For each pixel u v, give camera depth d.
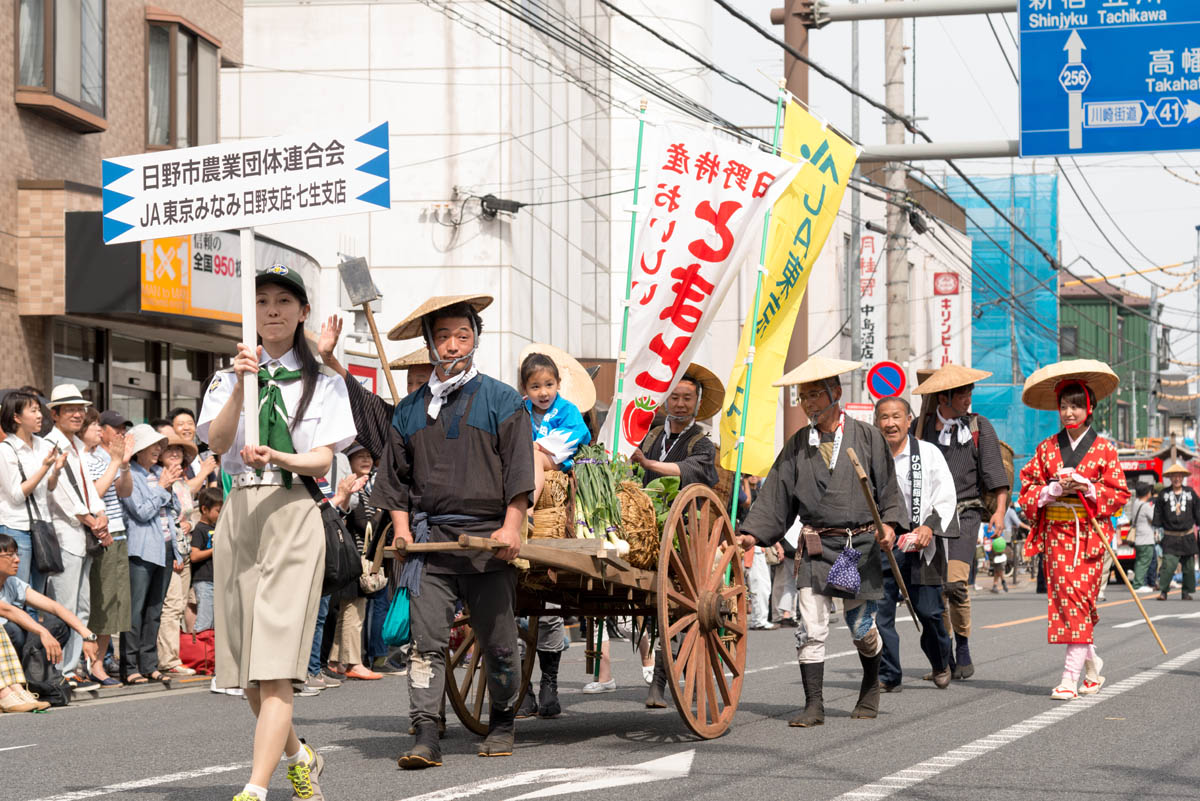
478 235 24.52
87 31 16.61
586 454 7.07
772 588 16.81
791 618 16.67
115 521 10.40
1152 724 7.83
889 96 22.91
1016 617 17.06
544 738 7.50
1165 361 78.06
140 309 15.31
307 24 25.22
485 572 6.47
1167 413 81.81
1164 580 22.83
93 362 16.92
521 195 25.30
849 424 8.01
